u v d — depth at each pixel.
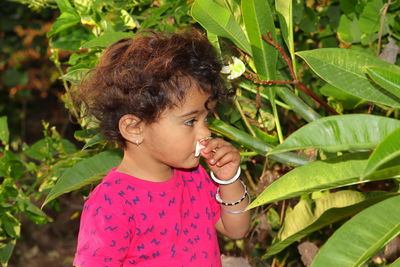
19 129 6.40
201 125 1.99
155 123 1.94
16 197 2.88
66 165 2.90
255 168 2.92
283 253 3.07
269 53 2.30
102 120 2.05
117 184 2.01
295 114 2.96
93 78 2.08
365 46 2.80
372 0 2.65
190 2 2.63
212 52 2.02
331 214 2.14
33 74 6.64
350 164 1.88
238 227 2.24
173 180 2.08
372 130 1.84
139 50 1.98
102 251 1.95
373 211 1.76
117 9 2.72
